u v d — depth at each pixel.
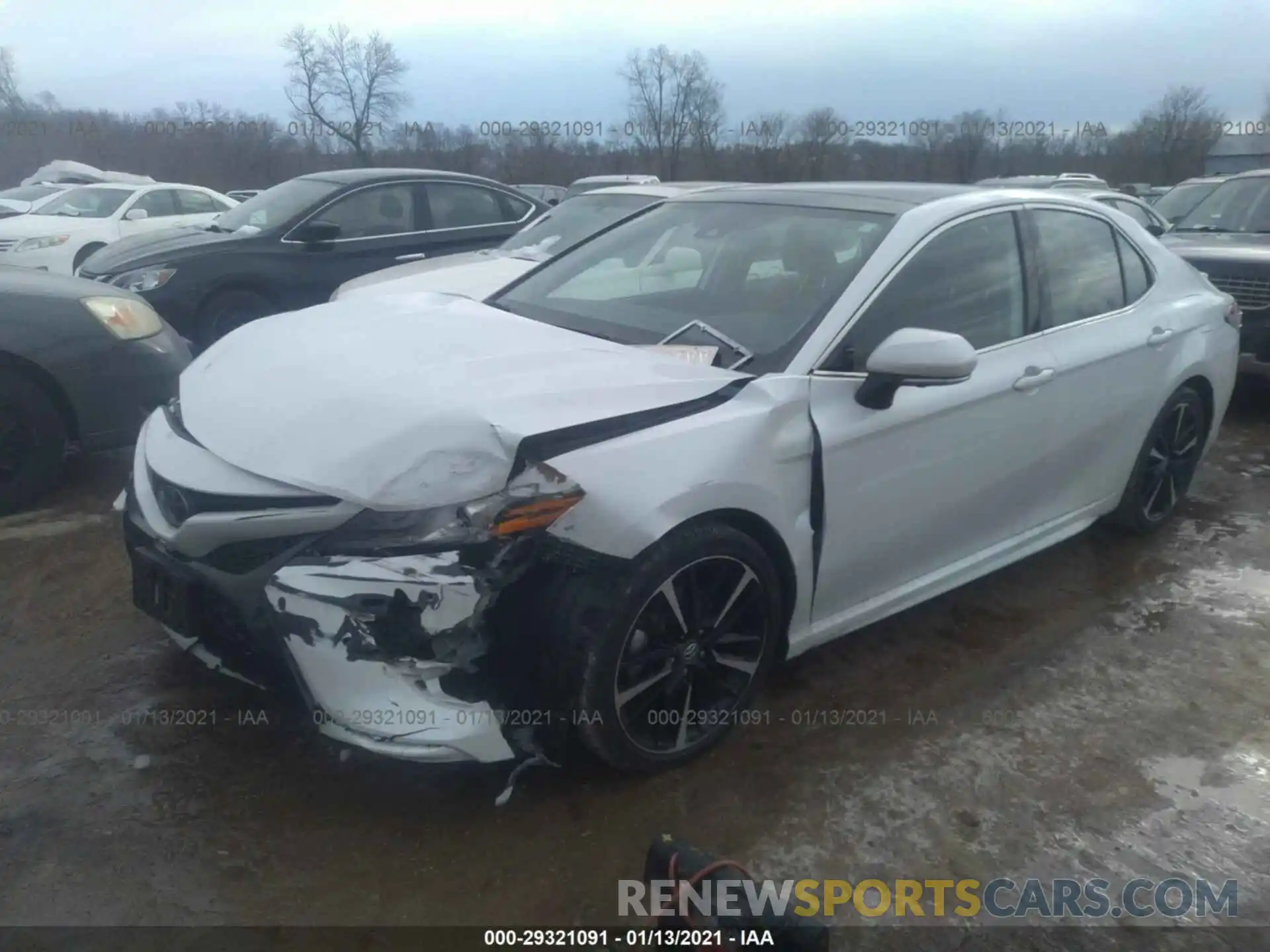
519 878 2.56
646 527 2.63
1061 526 4.20
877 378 3.08
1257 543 4.86
